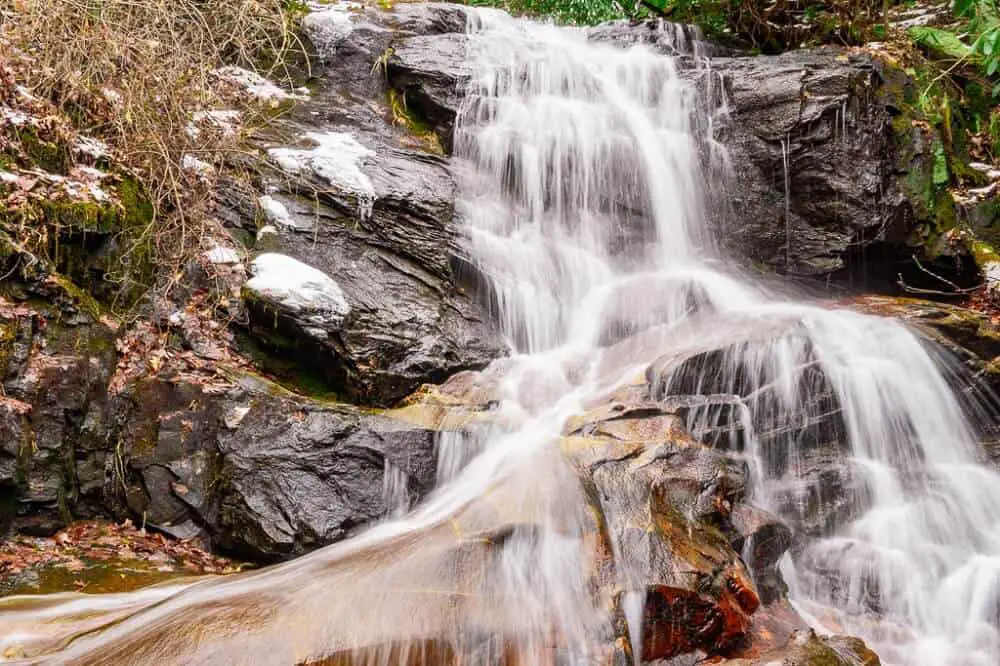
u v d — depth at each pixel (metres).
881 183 8.16
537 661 3.85
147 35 6.80
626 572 4.15
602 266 7.66
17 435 4.91
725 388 5.87
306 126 7.85
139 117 6.44
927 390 6.36
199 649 3.61
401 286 6.50
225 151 6.82
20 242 5.27
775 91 8.30
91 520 5.33
